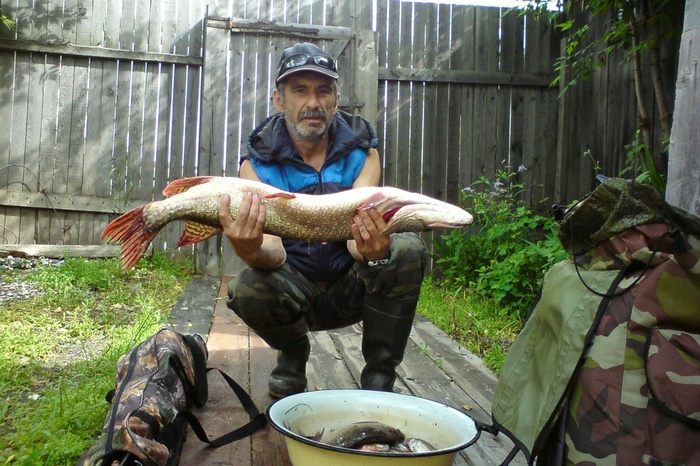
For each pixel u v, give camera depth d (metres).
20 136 3.92
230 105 4.00
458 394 1.80
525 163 4.26
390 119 4.14
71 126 3.97
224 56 3.98
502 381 1.12
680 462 0.83
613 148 3.94
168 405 1.28
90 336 2.33
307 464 1.08
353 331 2.56
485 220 3.97
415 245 1.54
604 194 0.98
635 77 3.40
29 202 3.92
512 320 2.85
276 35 4.02
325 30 4.03
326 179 1.63
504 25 4.21
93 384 1.72
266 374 1.89
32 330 2.35
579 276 0.97
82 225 4.02
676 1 2.94
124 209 4.01
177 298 3.20
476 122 4.21
